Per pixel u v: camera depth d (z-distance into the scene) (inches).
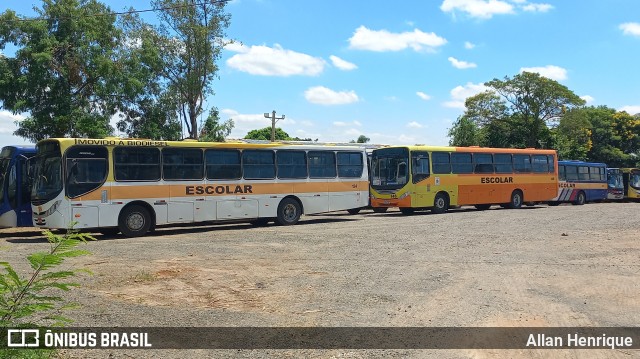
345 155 877.2
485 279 384.5
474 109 2271.2
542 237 624.1
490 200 1127.0
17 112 1009.5
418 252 510.3
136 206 668.1
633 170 1673.2
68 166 623.5
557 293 341.7
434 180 1025.5
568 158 2340.1
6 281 159.0
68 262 449.4
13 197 727.1
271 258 474.0
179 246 555.8
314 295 335.9
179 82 1322.6
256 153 778.8
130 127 1248.8
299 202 818.8
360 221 863.1
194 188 714.8
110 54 1095.0
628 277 392.8
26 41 1023.6
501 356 226.8
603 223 796.0
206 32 1294.3
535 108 2172.7
